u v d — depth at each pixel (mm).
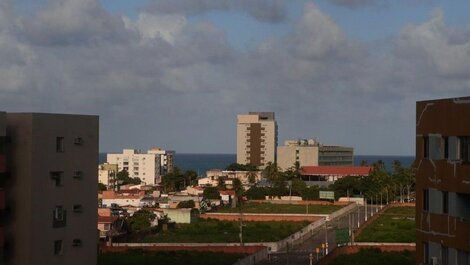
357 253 119812
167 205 198500
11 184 62656
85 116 68062
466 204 41750
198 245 126875
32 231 62250
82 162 67688
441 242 42688
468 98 40438
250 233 150500
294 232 154875
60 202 65312
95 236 69188
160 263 105938
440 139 42969
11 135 62656
